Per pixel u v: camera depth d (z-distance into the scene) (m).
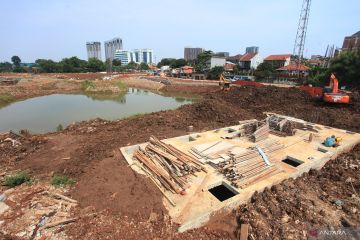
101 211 6.06
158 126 13.90
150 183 6.99
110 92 41.50
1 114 22.02
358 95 18.00
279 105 19.41
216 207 5.96
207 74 53.97
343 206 6.30
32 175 8.57
